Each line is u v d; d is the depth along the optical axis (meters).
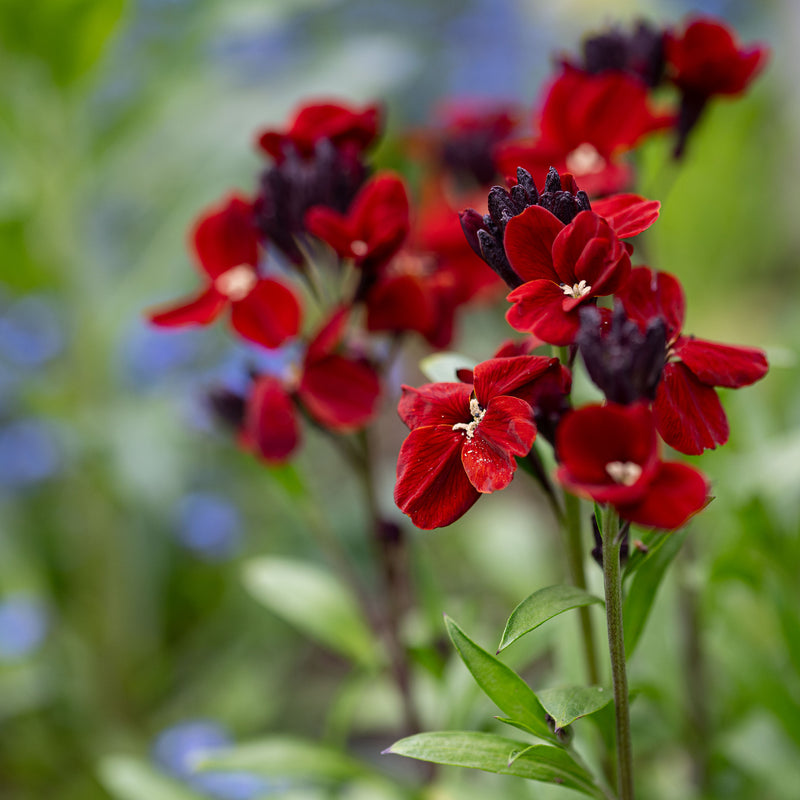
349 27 1.15
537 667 0.89
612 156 0.58
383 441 1.17
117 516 0.90
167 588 0.98
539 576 0.75
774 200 1.33
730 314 1.19
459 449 0.49
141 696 0.93
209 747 0.76
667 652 0.61
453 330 0.58
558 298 0.48
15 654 0.84
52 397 0.86
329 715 0.93
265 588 0.61
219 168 0.92
